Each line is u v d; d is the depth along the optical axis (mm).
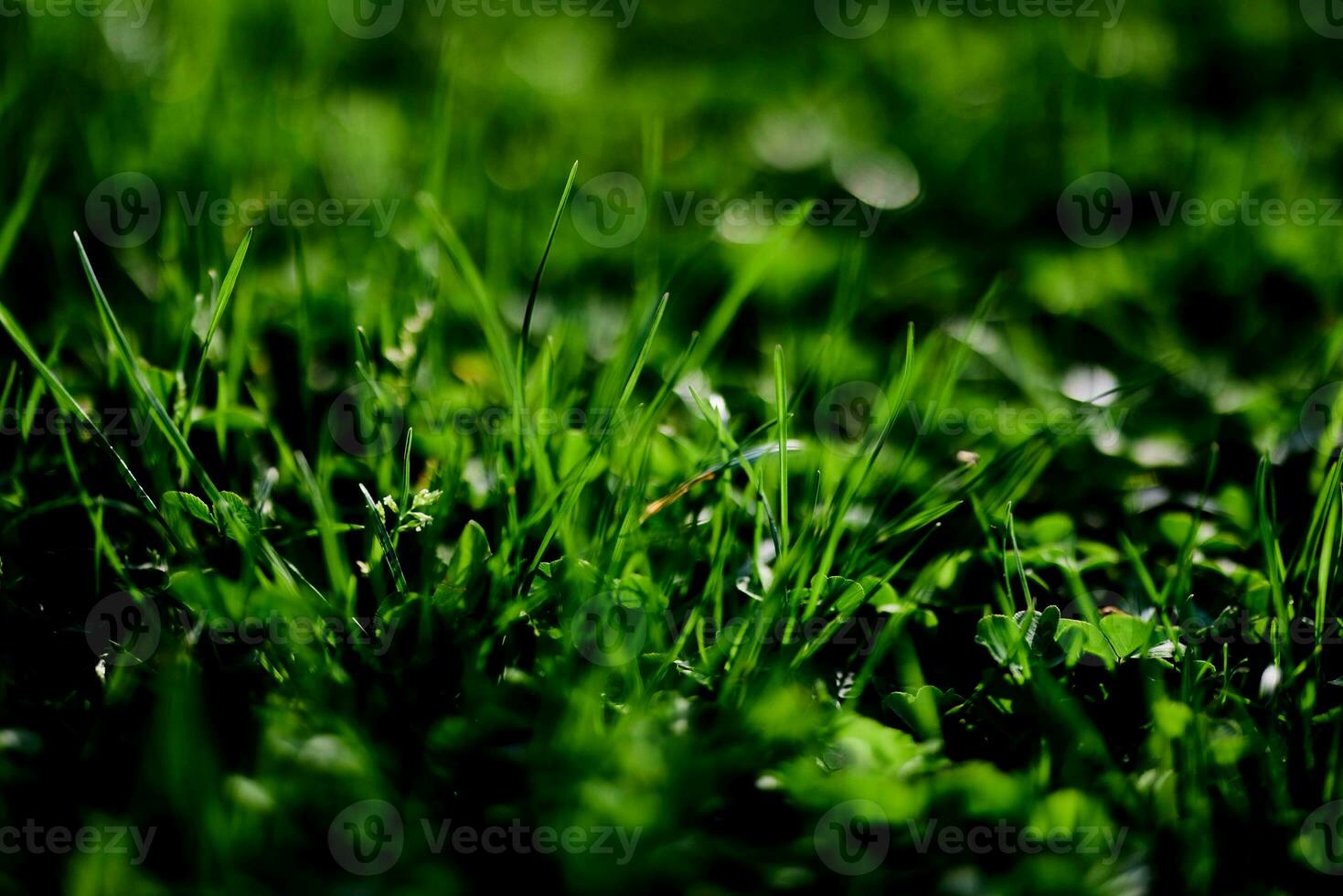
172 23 852
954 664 608
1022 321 722
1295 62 1026
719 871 565
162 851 562
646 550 615
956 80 1035
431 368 665
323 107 843
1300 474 648
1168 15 1115
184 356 624
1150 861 567
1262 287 733
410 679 588
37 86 736
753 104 992
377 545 602
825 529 609
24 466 618
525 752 576
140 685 583
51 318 676
